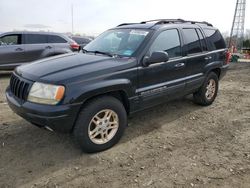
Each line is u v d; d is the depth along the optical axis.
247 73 11.33
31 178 3.24
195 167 3.51
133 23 5.30
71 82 3.41
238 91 7.69
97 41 5.05
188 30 5.28
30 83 3.55
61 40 10.27
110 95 3.93
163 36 4.64
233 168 3.50
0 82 8.63
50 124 3.38
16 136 4.31
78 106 3.44
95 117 3.72
